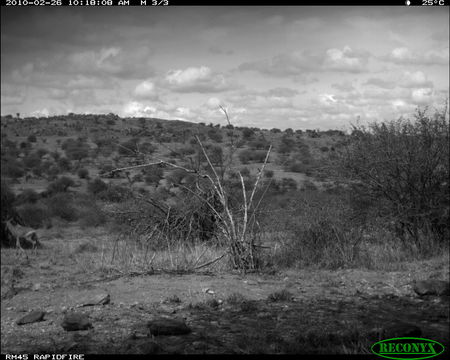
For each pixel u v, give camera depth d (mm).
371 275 10281
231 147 13469
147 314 7828
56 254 16031
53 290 9945
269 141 81188
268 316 7523
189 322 7312
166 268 11391
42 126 110812
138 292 9266
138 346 6156
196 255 11891
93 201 30938
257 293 9008
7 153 76438
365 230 13016
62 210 30219
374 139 13328
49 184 52531
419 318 7348
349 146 13609
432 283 8797
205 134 74188
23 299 9281
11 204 19688
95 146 86125
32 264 13914
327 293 8984
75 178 58969
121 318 7656
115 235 19797
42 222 28125
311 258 11633
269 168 55812
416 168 12516
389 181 12914
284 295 8602
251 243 11461
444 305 8016
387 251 11953
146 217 13750
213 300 8367
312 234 12203
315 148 74938
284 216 12961
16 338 6918
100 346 6297
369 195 13148
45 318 7965
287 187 41500
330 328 6809
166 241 13305
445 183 12852
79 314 7406
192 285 9656
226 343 6285
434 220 12672
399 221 12625
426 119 13078
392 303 8250
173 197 14797
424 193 12734
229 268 11281
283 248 12125
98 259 13258
